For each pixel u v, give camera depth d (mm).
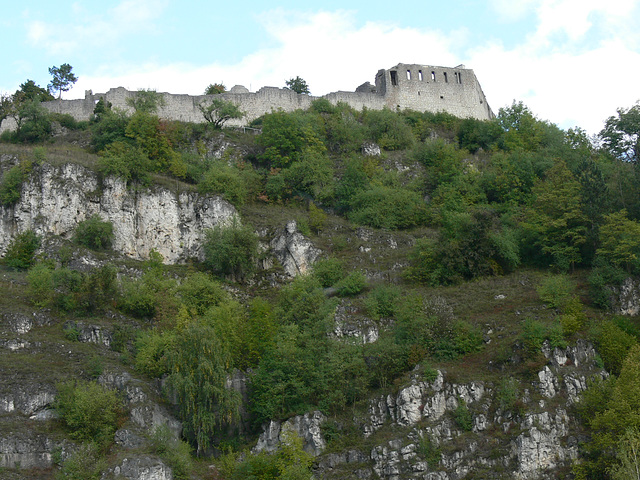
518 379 76062
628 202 99500
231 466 70750
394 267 99750
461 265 94562
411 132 135625
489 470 69875
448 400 75250
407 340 82188
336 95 144375
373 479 70312
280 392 77250
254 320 87000
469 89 153375
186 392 74875
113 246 102000
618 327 80562
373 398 76812
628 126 126625
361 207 112938
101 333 84375
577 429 72188
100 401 73125
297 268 101688
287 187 115938
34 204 101625
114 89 136000
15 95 138625
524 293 89562
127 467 67500
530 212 102875
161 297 90438
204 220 105125
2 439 69562
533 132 133750
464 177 118188
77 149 118062
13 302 86875
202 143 124500
